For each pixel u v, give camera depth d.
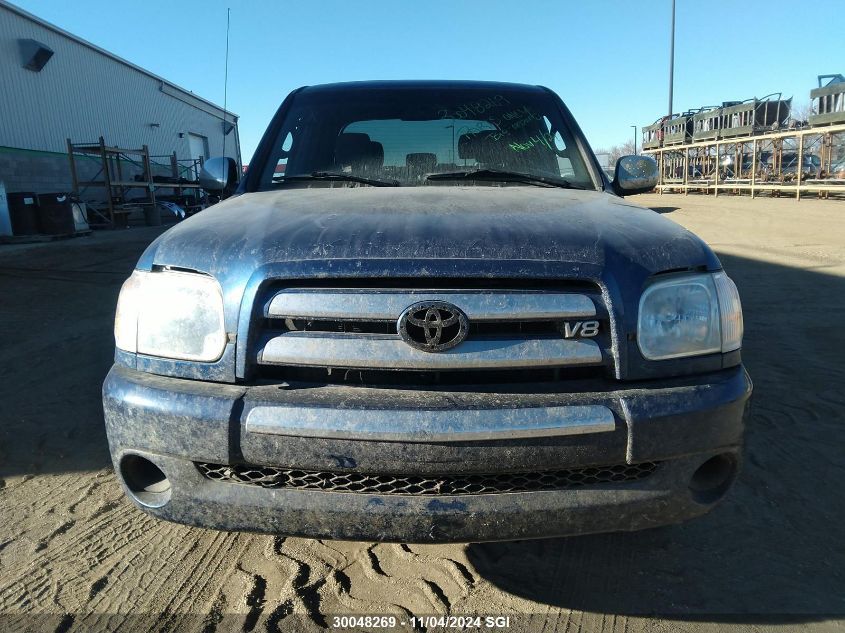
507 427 1.84
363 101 3.55
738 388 2.05
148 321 2.10
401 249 1.96
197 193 26.31
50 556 2.63
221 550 2.69
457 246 1.97
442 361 1.88
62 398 4.39
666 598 2.40
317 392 1.92
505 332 1.94
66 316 6.88
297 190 2.95
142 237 15.95
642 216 2.41
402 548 2.71
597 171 3.28
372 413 1.85
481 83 3.73
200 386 1.99
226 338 1.98
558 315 1.92
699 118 22.39
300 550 2.69
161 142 28.16
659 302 2.01
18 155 18.92
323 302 1.92
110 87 23.92
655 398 1.93
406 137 3.35
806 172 18.02
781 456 3.50
